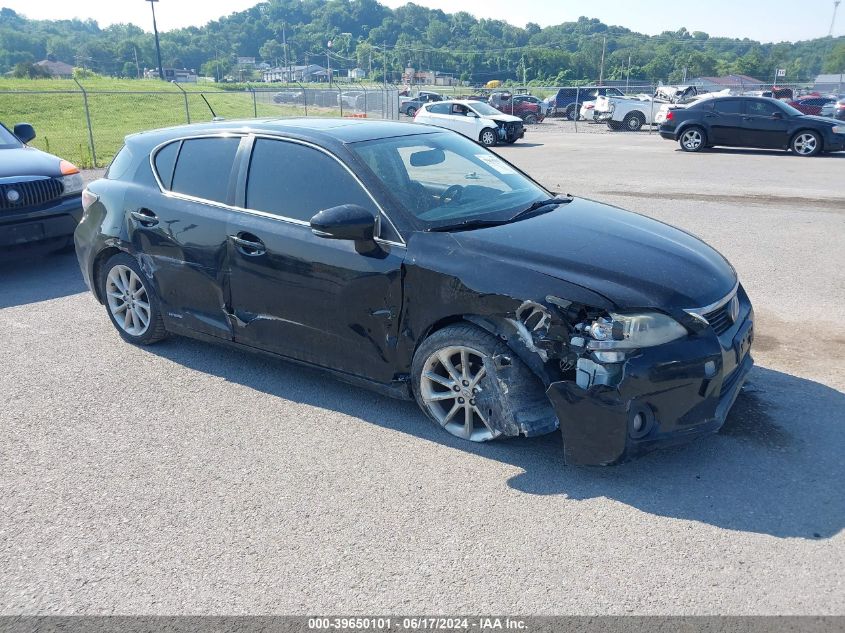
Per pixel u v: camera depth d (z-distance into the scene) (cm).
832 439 391
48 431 418
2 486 362
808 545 304
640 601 273
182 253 484
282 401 452
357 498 345
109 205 529
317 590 283
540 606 272
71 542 316
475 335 370
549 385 348
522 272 359
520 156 1875
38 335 578
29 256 753
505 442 393
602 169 1545
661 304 340
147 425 423
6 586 289
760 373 480
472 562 297
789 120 1842
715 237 874
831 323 579
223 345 488
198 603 278
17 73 9625
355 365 421
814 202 1106
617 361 332
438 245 383
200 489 356
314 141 439
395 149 448
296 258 424
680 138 1978
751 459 372
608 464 338
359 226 385
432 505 338
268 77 16438
